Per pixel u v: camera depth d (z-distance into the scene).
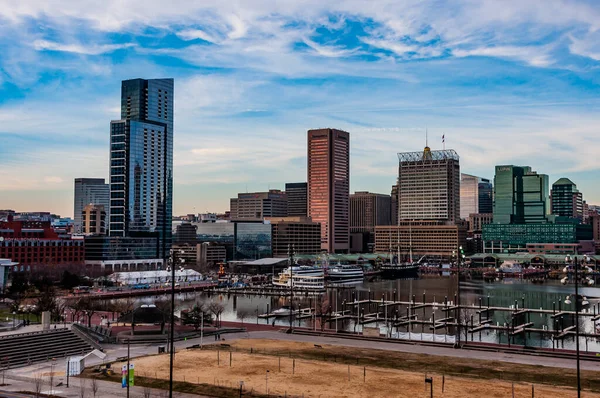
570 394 116.06
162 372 135.25
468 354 162.38
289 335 198.12
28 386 123.50
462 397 113.06
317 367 139.88
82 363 137.12
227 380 127.06
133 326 190.38
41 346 158.88
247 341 182.50
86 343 167.50
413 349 170.50
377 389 119.06
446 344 177.50
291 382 125.12
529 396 114.31
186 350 163.50
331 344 178.12
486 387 120.88
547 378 131.75
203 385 122.81
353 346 174.25
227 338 190.75
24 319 195.50
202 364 143.50
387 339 186.25
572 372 138.50
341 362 147.75
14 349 153.88
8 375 133.75
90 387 121.81
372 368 140.12
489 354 162.88
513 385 121.50
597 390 120.12
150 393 116.94
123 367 116.12
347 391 117.56
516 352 165.38
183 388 120.75
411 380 126.75
